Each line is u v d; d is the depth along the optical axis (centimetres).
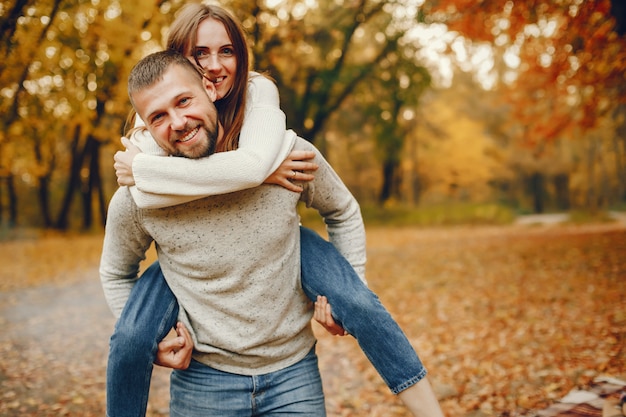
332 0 1452
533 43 928
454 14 857
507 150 3181
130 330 176
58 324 685
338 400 442
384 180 2747
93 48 752
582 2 766
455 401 420
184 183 160
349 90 1666
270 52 1150
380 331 183
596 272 820
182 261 176
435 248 1333
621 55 872
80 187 2380
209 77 183
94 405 434
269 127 175
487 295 762
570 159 3350
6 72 692
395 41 1594
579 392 365
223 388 182
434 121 2908
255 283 176
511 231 1888
